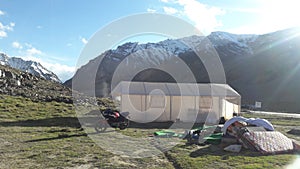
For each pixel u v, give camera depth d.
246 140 11.03
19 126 15.91
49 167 8.16
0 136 12.94
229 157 9.40
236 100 22.84
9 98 25.83
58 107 23.72
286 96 64.69
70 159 9.02
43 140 12.18
